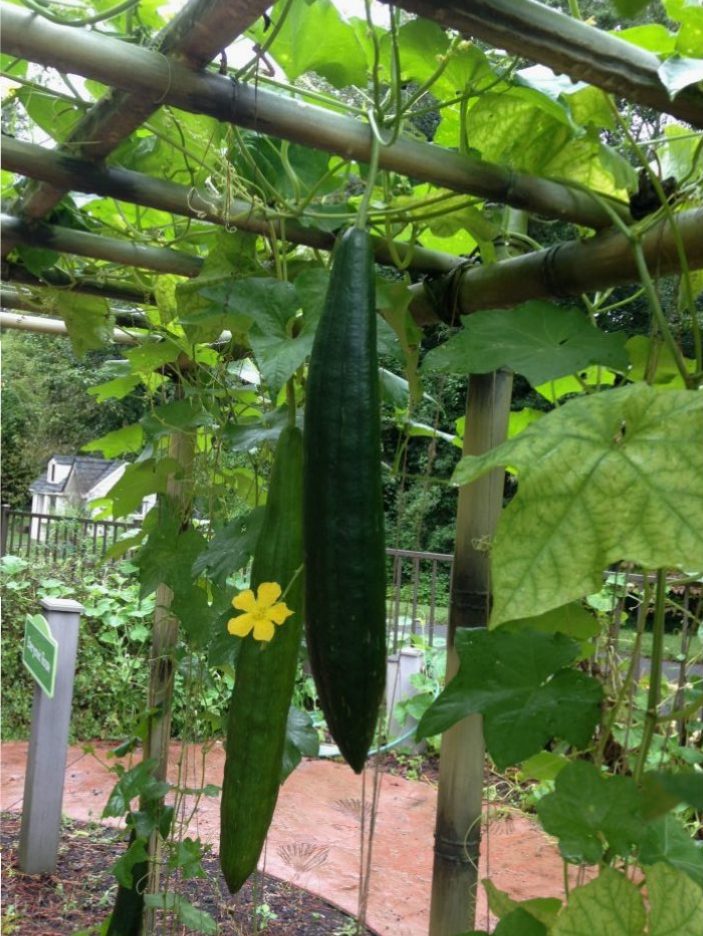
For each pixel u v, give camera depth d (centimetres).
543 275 101
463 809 114
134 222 141
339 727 69
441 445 475
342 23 98
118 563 392
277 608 81
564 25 74
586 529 54
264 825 84
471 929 114
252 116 83
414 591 366
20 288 156
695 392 56
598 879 61
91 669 353
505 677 73
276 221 112
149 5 106
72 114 111
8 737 354
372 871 229
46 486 1136
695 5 84
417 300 122
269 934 188
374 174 82
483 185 95
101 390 167
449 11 70
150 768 144
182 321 100
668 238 88
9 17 73
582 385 103
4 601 362
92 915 200
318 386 70
